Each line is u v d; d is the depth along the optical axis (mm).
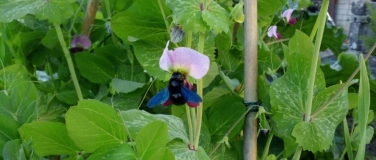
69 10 556
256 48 519
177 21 459
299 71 514
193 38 539
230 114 539
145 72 622
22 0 551
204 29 460
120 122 460
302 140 502
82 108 446
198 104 448
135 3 571
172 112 545
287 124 512
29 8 545
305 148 503
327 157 647
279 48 755
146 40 553
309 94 503
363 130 480
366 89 475
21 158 467
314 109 521
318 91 522
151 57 552
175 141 483
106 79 616
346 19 2830
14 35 636
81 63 608
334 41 868
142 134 433
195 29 459
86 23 624
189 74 452
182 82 447
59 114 617
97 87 647
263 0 611
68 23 656
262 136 597
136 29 554
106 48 614
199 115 479
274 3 611
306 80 515
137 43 552
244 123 529
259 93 531
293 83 515
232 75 615
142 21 551
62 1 551
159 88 604
